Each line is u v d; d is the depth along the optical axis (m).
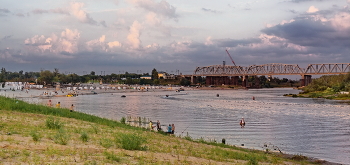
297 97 163.88
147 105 106.62
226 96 179.38
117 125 34.75
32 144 15.66
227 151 25.27
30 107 36.31
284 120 64.88
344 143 39.84
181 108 94.19
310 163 27.05
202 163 17.41
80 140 19.05
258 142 40.22
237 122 61.25
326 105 105.31
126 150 17.89
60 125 23.81
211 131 49.44
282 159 26.86
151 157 16.56
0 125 20.98
